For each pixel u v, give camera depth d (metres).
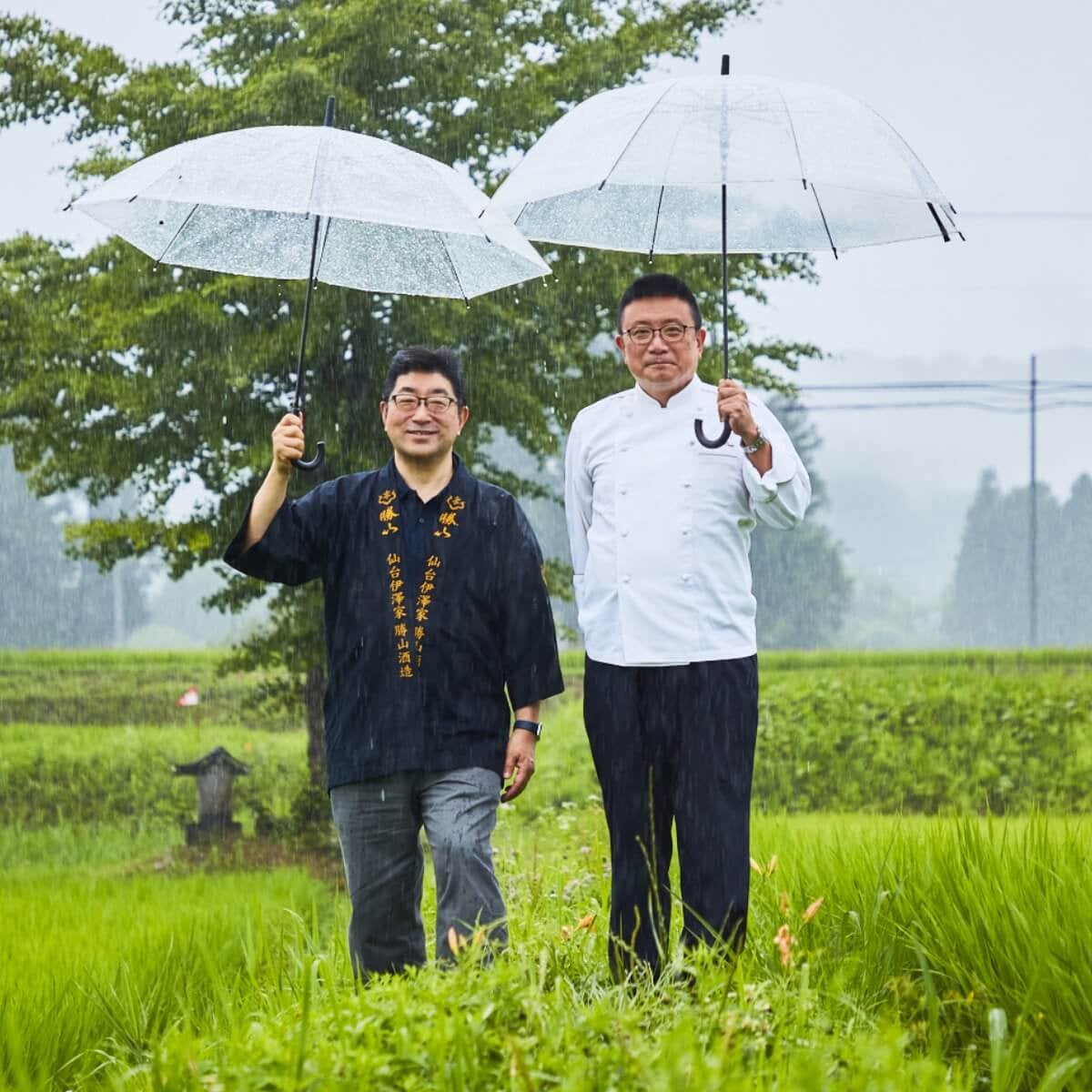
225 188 6.39
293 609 16.97
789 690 28.77
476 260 7.08
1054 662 36.53
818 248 6.74
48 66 15.45
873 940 6.28
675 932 6.35
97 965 8.47
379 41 14.64
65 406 15.72
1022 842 6.96
